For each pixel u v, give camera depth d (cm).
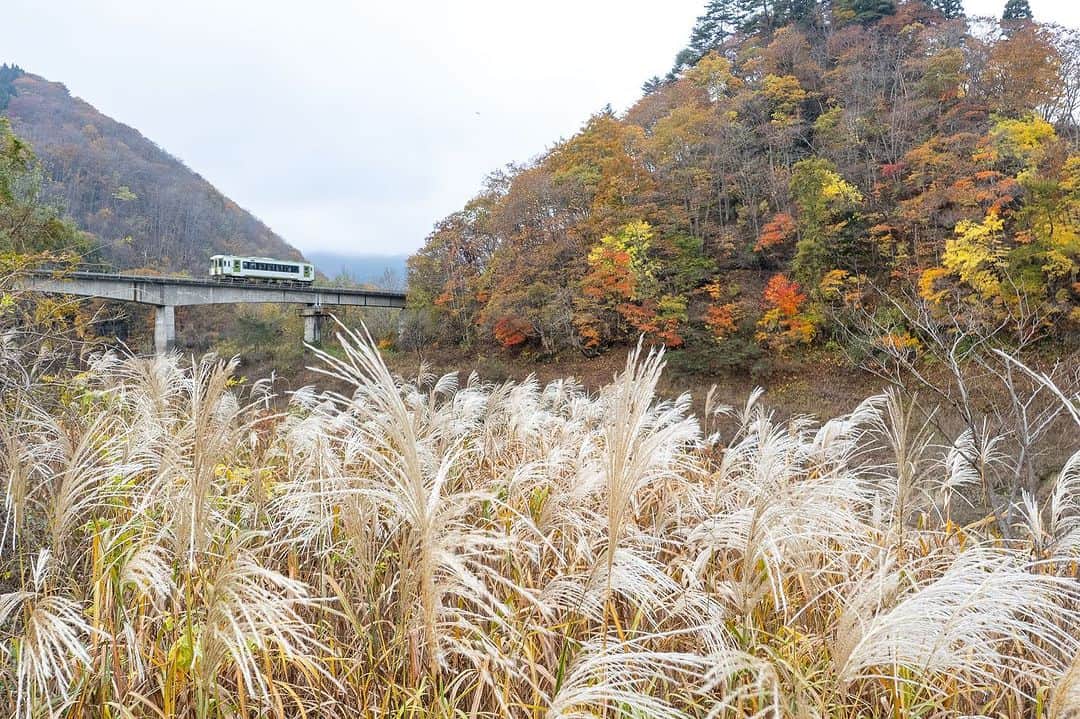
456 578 198
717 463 498
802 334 2730
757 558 222
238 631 171
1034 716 224
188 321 5019
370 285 6669
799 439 396
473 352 3941
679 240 3703
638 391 197
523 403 515
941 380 1612
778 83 4541
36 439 326
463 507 202
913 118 4003
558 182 4019
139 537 253
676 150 4119
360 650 237
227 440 264
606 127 4581
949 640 171
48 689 210
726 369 2730
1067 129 3528
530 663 206
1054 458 884
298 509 272
